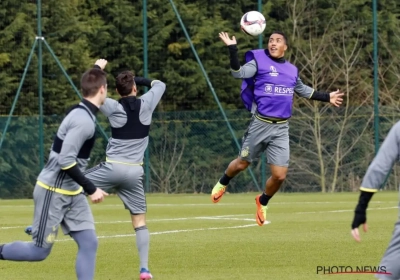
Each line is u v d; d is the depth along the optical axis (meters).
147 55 37.75
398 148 7.55
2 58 35.94
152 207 26.44
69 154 8.80
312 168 35.75
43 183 9.13
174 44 39.78
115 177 11.73
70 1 38.12
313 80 40.34
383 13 41.22
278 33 14.93
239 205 27.22
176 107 39.91
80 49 37.66
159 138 35.25
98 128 34.19
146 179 34.88
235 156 34.88
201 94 40.03
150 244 15.30
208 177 35.03
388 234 16.47
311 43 41.03
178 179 35.03
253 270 11.95
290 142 35.81
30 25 36.69
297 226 18.66
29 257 9.32
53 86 36.59
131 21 39.78
